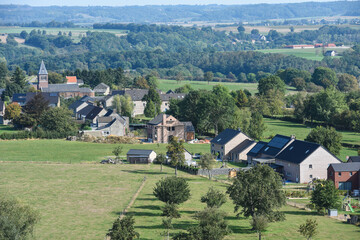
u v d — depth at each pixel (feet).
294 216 443.32
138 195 492.95
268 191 393.91
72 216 419.33
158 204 460.96
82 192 501.15
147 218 417.28
